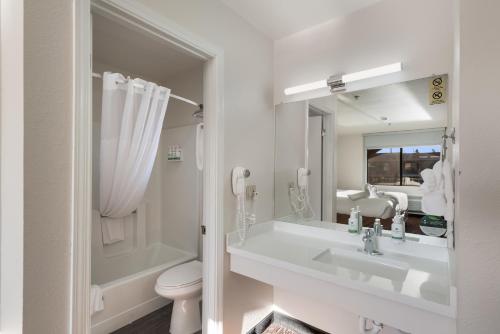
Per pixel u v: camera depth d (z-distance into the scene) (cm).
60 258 61
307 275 127
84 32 92
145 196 287
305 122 190
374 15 159
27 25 54
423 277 117
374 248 153
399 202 154
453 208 100
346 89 170
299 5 160
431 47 141
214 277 154
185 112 270
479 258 54
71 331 63
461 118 56
